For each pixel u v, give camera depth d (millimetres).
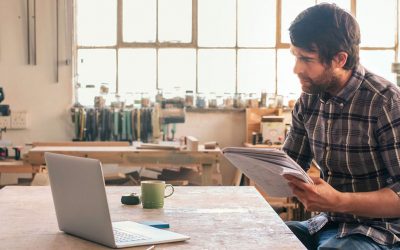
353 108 2246
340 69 2203
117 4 6625
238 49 6703
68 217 1869
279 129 6145
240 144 6641
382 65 6707
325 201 1956
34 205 2352
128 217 2137
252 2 6668
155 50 6684
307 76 2178
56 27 6535
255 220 2090
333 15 2117
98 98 6480
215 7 6676
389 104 2170
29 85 6543
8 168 5137
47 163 1914
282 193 2111
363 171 2266
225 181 6562
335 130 2299
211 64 6719
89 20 6625
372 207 2018
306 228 2420
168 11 6656
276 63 6711
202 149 4816
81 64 6656
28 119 6551
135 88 6691
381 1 6664
